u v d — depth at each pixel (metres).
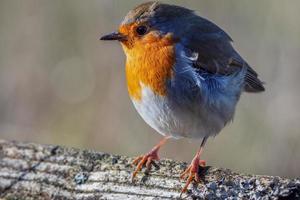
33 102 15.37
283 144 13.66
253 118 13.90
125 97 14.91
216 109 9.20
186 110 8.98
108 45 15.27
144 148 14.25
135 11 9.11
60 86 15.43
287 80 14.30
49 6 15.56
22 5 15.70
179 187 7.07
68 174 7.44
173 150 14.05
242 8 14.73
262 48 14.59
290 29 14.45
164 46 8.93
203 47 9.32
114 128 14.60
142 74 8.92
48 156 7.64
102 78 15.20
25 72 15.52
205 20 9.73
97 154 7.55
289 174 13.54
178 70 8.88
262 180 6.66
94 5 15.25
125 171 7.32
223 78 9.42
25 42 15.64
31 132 14.94
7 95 15.41
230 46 9.90
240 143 13.83
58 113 15.16
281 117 13.85
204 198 6.88
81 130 14.73
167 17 9.09
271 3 14.55
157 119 9.12
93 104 15.01
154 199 7.04
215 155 13.84
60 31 15.54
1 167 7.67
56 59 15.56
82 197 7.23
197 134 9.33
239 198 6.67
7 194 7.47
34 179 7.50
